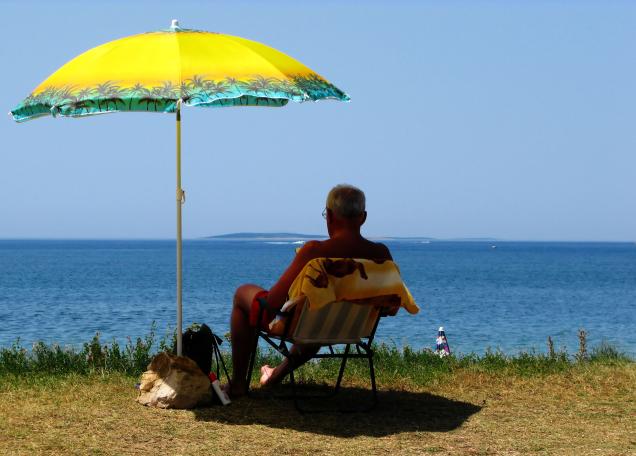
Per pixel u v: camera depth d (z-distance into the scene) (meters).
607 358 13.26
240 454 7.09
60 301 60.72
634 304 63.16
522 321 47.25
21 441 7.29
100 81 7.80
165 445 7.32
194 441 7.47
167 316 47.38
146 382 8.91
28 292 72.19
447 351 15.47
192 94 7.61
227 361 12.46
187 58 7.98
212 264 163.75
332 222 8.36
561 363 12.27
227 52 8.23
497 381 10.75
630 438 7.93
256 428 8.01
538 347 31.62
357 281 8.02
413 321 45.69
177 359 8.87
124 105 9.06
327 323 8.44
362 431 8.02
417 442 7.65
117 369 11.33
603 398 9.82
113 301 60.81
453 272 135.75
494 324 44.75
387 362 12.30
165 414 8.44
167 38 8.33
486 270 146.00
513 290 82.94
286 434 7.82
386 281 8.17
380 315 8.67
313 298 7.84
